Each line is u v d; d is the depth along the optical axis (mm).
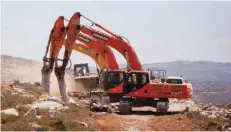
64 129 20000
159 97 30984
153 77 34656
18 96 26703
